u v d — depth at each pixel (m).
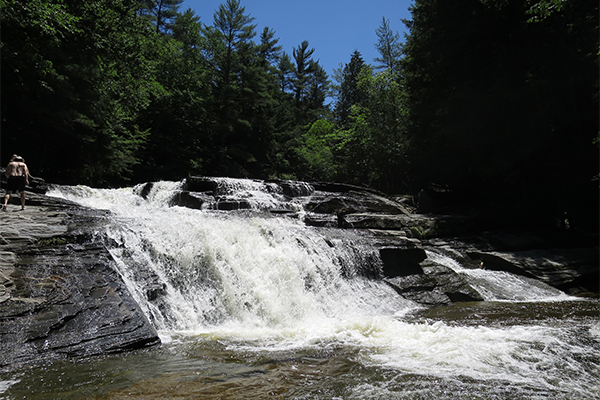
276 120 48.66
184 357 4.88
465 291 10.88
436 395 3.73
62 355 4.52
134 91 23.78
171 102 35.00
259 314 7.84
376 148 32.25
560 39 19.27
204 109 39.34
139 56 24.44
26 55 15.07
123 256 7.68
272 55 55.53
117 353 4.86
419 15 24.95
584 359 5.00
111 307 5.63
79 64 18.66
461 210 20.80
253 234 9.74
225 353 5.15
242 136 45.56
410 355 5.15
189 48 41.56
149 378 4.02
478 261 14.58
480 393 3.81
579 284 13.61
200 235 8.77
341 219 15.55
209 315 7.37
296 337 6.25
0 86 15.59
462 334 6.33
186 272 7.89
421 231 16.09
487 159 21.91
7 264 6.51
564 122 19.09
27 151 19.47
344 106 64.81
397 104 33.53
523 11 19.27
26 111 17.73
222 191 18.05
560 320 7.83
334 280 10.09
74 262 6.93
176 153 35.97
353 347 5.57
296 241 10.34
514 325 7.30
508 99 20.05
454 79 23.19
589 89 19.27
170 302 7.12
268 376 4.20
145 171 32.09
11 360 4.20
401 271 11.93
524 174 22.53
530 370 4.56
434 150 25.19
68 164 21.36
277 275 8.94
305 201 17.58
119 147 23.95
